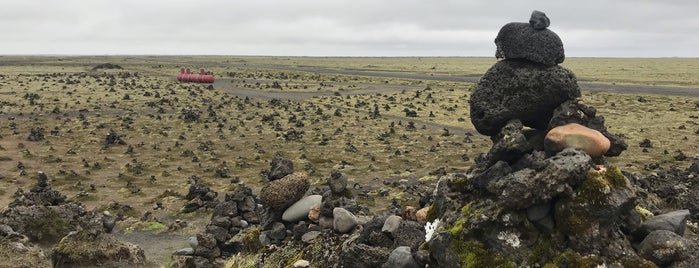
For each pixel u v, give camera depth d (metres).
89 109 79.56
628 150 44.81
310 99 94.44
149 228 28.64
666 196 16.28
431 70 196.25
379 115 74.00
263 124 68.31
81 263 19.20
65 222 23.92
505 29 12.24
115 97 93.00
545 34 11.88
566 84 11.81
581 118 11.75
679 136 51.12
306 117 73.00
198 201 32.44
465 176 12.23
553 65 11.99
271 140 57.94
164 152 53.34
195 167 46.81
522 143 11.41
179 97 94.62
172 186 40.25
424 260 11.16
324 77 146.75
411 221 12.96
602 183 9.97
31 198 27.59
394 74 166.25
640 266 9.61
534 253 10.16
